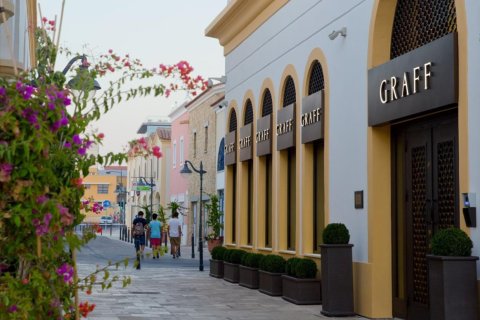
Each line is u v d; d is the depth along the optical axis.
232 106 22.91
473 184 9.55
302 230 16.17
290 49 17.41
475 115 9.50
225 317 12.67
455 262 9.02
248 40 21.22
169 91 6.92
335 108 14.46
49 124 5.78
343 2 14.12
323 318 12.48
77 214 6.16
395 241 12.57
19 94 5.59
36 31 7.25
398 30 12.56
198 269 25.70
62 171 6.03
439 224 11.05
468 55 9.69
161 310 13.64
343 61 14.08
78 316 6.34
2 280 5.61
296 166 16.72
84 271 22.80
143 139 6.49
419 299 11.73
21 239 5.67
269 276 16.42
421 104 10.85
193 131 45.50
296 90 16.88
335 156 14.42
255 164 20.22
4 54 12.55
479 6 9.44
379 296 12.54
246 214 21.66
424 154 11.61
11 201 5.52
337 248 12.60
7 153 5.31
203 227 42.31
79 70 6.69
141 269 25.39
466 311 9.00
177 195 53.16
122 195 73.94
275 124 18.50
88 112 6.59
